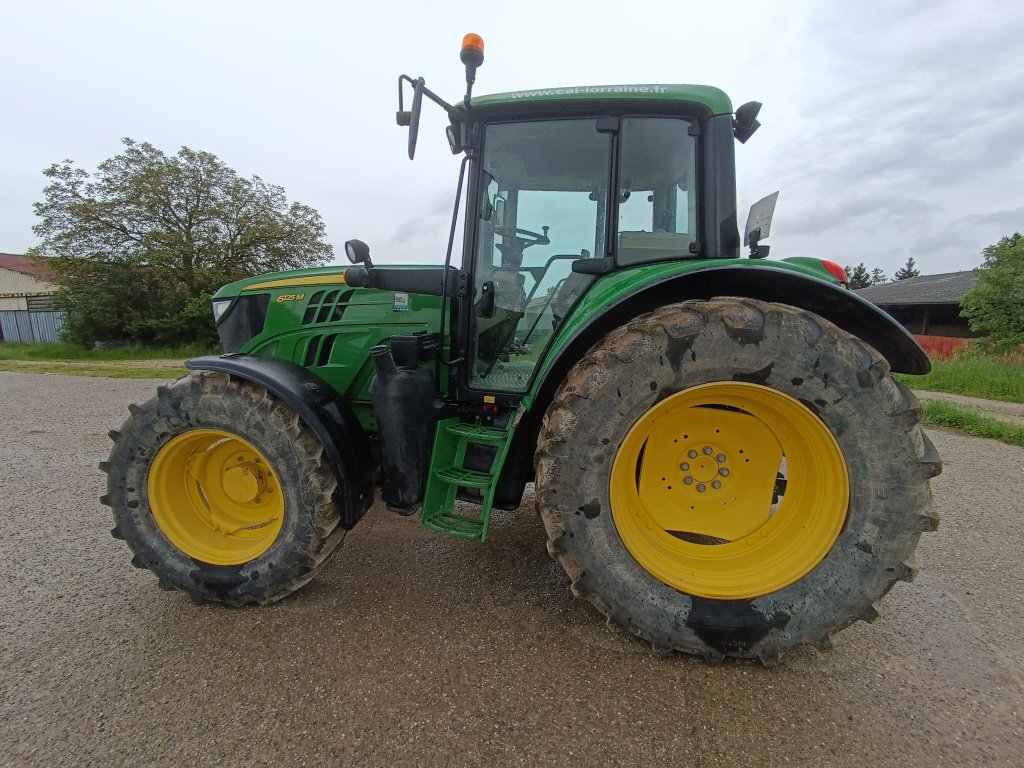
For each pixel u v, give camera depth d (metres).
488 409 2.64
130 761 1.60
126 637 2.21
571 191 2.58
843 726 1.73
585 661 2.04
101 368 13.21
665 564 2.12
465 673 1.98
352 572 2.76
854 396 1.88
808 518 2.09
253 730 1.71
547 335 2.64
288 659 2.06
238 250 20.25
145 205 19.12
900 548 1.90
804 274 2.03
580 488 2.02
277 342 3.01
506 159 2.60
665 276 2.01
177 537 2.48
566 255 2.61
